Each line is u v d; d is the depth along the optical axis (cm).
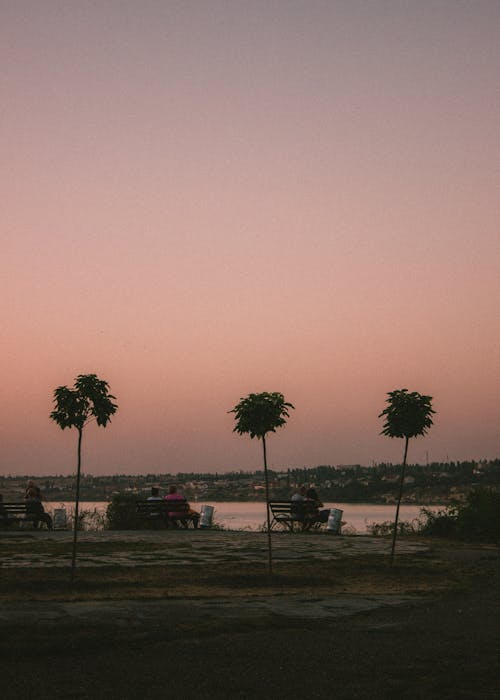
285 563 1797
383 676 764
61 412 1521
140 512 3014
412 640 929
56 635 902
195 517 3044
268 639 923
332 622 1044
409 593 1359
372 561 1859
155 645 880
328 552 2084
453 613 1133
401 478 1816
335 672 779
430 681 747
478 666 802
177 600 1209
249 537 2584
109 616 1022
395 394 1819
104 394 1548
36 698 682
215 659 823
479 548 2245
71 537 2495
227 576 1532
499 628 1010
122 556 1933
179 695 698
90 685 724
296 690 717
